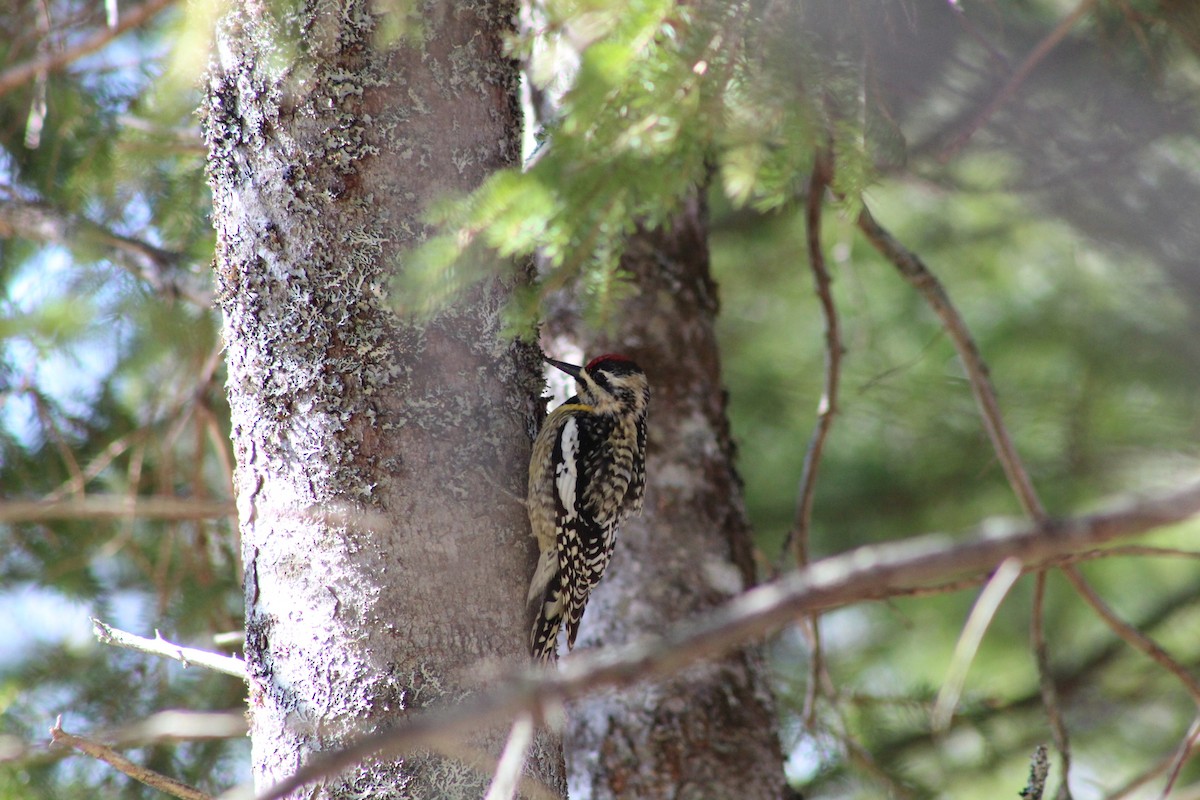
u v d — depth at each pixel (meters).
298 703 6.80
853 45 6.72
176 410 11.76
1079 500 13.65
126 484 12.38
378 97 7.05
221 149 7.21
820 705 11.70
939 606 14.90
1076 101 10.36
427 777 6.66
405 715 6.75
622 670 3.97
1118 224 11.87
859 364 14.43
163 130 9.91
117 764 6.32
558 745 7.25
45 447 12.20
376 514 6.89
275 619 6.94
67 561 11.58
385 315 7.01
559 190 5.89
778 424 14.89
